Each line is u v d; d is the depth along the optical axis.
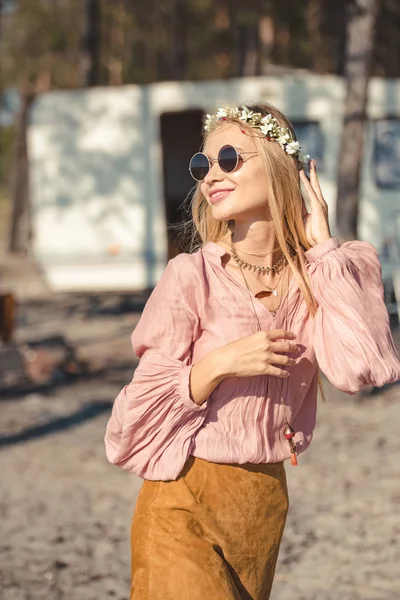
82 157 14.17
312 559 4.91
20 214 20.22
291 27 25.19
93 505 5.86
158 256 14.07
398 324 11.26
